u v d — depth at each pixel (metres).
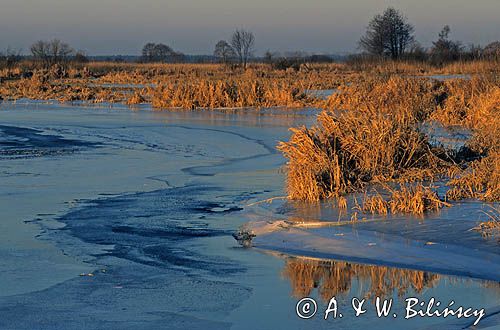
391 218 16.09
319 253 14.26
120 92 63.81
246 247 14.84
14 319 11.02
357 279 12.74
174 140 31.89
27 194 20.06
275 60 114.19
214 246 14.90
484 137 23.22
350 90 45.69
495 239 14.14
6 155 27.58
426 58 102.75
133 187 21.03
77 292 12.18
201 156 27.34
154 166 25.00
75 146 30.23
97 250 14.62
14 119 41.25
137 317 11.11
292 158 19.75
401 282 12.50
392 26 119.19
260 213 17.50
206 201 19.02
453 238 14.43
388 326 10.66
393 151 20.55
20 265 13.62
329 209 17.31
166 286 12.49
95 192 20.36
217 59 146.12
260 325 10.79
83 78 89.38
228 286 12.47
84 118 41.81
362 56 109.88
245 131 34.50
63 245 14.96
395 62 94.75
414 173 19.83
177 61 161.00
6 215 17.55
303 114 43.12
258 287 12.42
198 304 11.63
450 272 12.91
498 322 10.70
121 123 38.75
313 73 87.12
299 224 16.22
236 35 136.50
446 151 22.19
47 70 93.75
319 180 18.81
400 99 36.12
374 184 19.55
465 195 17.73
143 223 16.75
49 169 24.38
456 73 72.75
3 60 106.31
